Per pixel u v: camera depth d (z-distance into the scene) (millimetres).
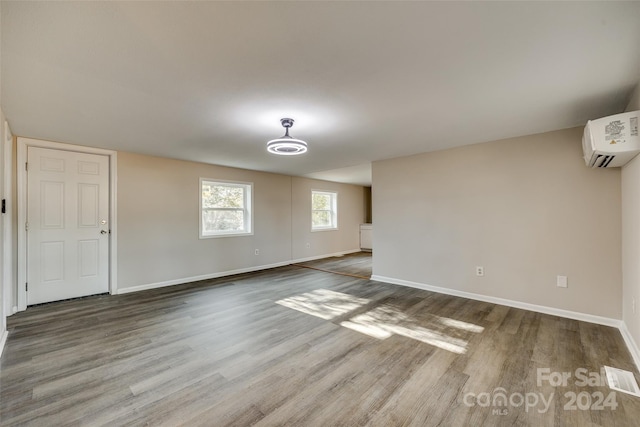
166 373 2062
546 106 2537
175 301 3771
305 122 2936
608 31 1519
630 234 2488
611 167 2867
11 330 2822
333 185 8031
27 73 1920
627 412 1657
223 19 1420
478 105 2518
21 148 3385
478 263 3811
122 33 1518
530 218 3404
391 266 4750
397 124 3014
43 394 1821
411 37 1577
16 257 3352
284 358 2277
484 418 1610
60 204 3729
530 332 2760
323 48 1678
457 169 3992
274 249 6320
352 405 1721
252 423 1573
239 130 3182
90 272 3975
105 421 1587
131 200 4250
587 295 3045
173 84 2102
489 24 1469
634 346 2322
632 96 2266
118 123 2930
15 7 1302
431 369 2113
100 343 2537
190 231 4914
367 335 2707
